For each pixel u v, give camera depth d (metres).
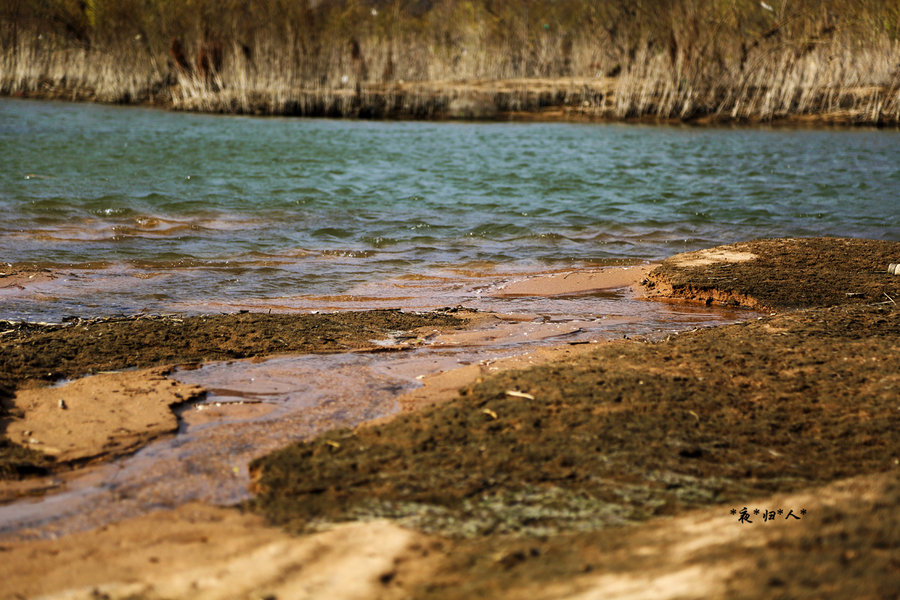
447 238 12.72
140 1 36.16
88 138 22.36
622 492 4.24
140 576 3.64
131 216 13.30
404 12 37.84
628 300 9.51
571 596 3.16
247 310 8.79
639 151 22.69
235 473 4.79
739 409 5.32
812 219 14.15
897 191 16.77
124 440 5.22
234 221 13.34
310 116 31.05
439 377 6.48
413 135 25.64
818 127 28.94
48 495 4.53
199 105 31.86
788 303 8.88
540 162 20.45
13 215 12.88
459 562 3.60
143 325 7.72
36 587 3.57
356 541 3.86
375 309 8.89
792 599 2.89
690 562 3.28
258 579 3.57
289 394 6.14
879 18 31.45
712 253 10.90
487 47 36.31
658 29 33.88
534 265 11.27
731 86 31.22
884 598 2.85
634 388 5.62
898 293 9.03
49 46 37.28
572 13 37.69
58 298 8.92
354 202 15.15
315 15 35.50
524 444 4.83
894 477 3.95
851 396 5.48
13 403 5.76
